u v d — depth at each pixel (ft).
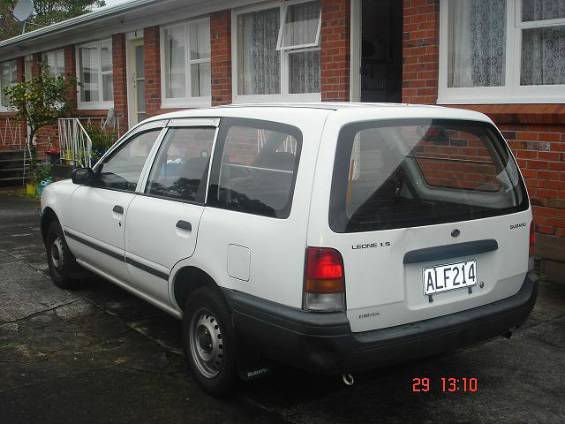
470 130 12.97
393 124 11.84
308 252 10.71
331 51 26.48
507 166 13.39
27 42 50.34
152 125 15.97
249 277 11.69
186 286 13.99
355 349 10.75
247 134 12.73
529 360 14.83
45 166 42.96
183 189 14.06
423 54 22.95
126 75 41.27
